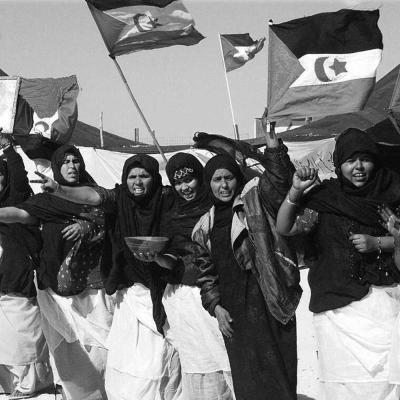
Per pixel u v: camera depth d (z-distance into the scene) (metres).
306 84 5.86
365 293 5.13
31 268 7.60
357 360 5.16
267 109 5.93
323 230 5.18
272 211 5.31
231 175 5.48
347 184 5.15
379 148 5.35
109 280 6.50
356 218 5.10
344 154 5.08
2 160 7.73
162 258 5.96
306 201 5.21
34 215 7.02
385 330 5.11
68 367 7.25
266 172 5.29
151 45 8.47
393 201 5.11
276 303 5.30
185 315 6.01
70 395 7.29
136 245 5.90
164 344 6.45
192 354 6.04
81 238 6.85
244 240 5.38
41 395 7.83
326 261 5.21
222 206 5.54
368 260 5.12
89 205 6.86
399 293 5.18
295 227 5.20
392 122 5.73
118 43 8.53
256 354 5.38
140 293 6.47
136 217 6.34
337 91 5.82
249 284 5.42
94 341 7.13
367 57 5.77
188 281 5.96
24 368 7.80
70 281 6.94
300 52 5.84
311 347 9.09
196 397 6.07
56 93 11.13
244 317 5.42
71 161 6.98
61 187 6.21
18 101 10.89
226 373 5.92
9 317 7.71
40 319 7.80
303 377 7.87
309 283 5.35
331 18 5.77
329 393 5.30
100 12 8.38
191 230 6.00
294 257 5.34
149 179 6.27
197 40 8.36
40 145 9.44
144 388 6.48
